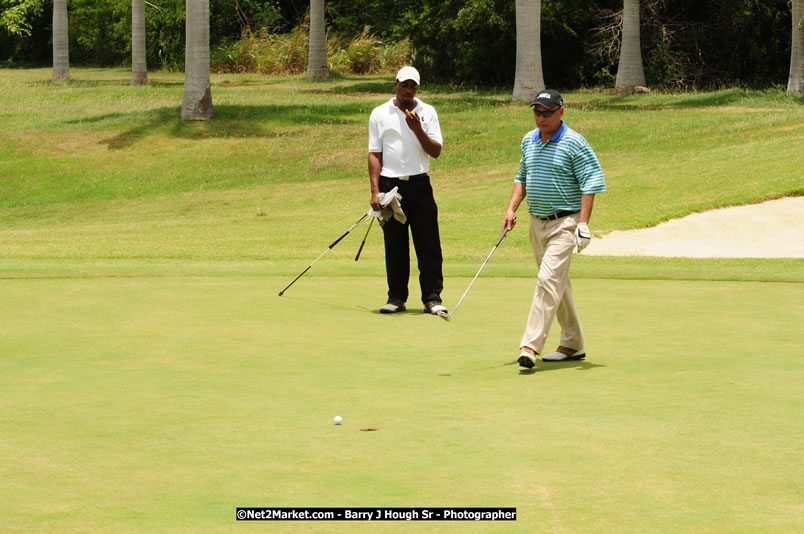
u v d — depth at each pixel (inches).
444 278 1053.2
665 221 1663.4
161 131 2822.3
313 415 480.1
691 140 2529.5
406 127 860.6
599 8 3892.7
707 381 553.6
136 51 3897.6
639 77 3550.7
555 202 645.3
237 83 4072.3
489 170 2426.2
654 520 331.3
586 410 490.0
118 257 1339.8
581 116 2910.9
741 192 1797.5
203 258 1333.7
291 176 2479.1
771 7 3607.3
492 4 3777.1
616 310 818.2
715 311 811.4
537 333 605.3
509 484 370.9
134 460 403.2
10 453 413.4
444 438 437.7
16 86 3878.0
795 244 1560.0
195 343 677.3
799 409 486.6
